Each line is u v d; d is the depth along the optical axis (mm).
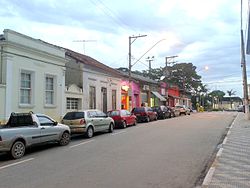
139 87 46062
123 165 10539
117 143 16062
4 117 19281
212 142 15992
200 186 7977
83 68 29219
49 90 24000
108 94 34406
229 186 7562
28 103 21750
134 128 24828
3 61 19594
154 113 34656
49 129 14836
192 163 10781
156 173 9359
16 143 12594
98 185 8109
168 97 65562
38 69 22469
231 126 25078
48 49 23594
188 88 88375
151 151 13281
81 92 28594
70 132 18312
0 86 19094
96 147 14891
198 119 35469
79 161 11398
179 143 15617
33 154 13430
